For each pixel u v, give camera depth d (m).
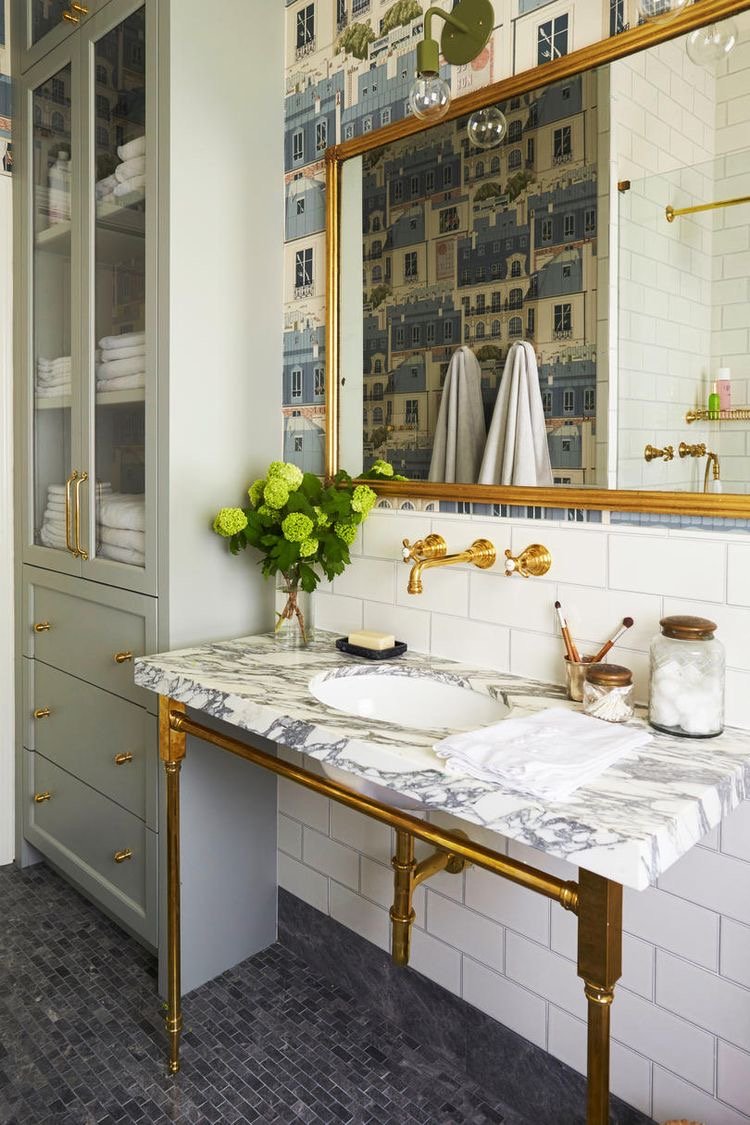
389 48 1.79
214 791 1.98
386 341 1.81
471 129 1.58
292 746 1.29
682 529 1.36
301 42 2.01
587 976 0.94
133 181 1.89
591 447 1.44
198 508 1.90
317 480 1.87
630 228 1.37
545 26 1.51
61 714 2.29
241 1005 1.92
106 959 2.08
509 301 1.56
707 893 1.34
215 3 1.85
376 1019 1.90
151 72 1.81
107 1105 1.59
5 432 2.46
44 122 2.24
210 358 1.90
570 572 1.51
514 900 1.63
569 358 1.47
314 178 1.98
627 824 0.91
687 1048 1.39
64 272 2.19
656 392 1.34
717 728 1.22
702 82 1.27
